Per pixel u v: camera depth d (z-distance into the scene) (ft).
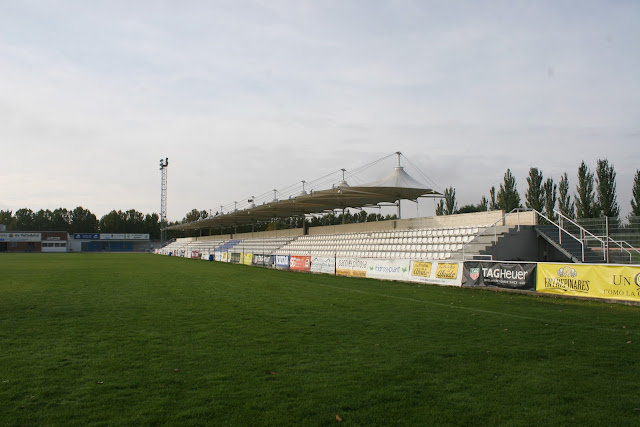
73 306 43.60
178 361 23.48
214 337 29.35
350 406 17.19
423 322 34.76
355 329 31.99
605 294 45.03
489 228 77.36
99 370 21.85
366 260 79.66
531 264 52.13
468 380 20.35
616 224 66.23
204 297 50.88
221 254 162.81
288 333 30.60
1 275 84.43
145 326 33.19
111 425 15.46
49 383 19.89
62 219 442.91
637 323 33.88
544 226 74.84
